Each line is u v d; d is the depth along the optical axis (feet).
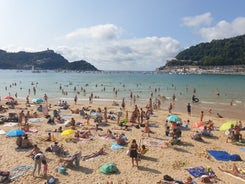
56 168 52.60
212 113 123.54
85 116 101.81
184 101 162.30
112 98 174.60
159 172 52.95
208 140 75.87
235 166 53.47
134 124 91.56
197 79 439.63
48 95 190.29
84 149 64.69
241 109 134.82
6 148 63.52
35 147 58.95
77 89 239.09
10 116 93.61
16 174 49.60
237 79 436.76
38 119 95.50
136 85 292.61
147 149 60.90
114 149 64.95
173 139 70.08
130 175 51.16
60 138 72.74
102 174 51.21
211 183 48.65
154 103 138.10
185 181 47.88
